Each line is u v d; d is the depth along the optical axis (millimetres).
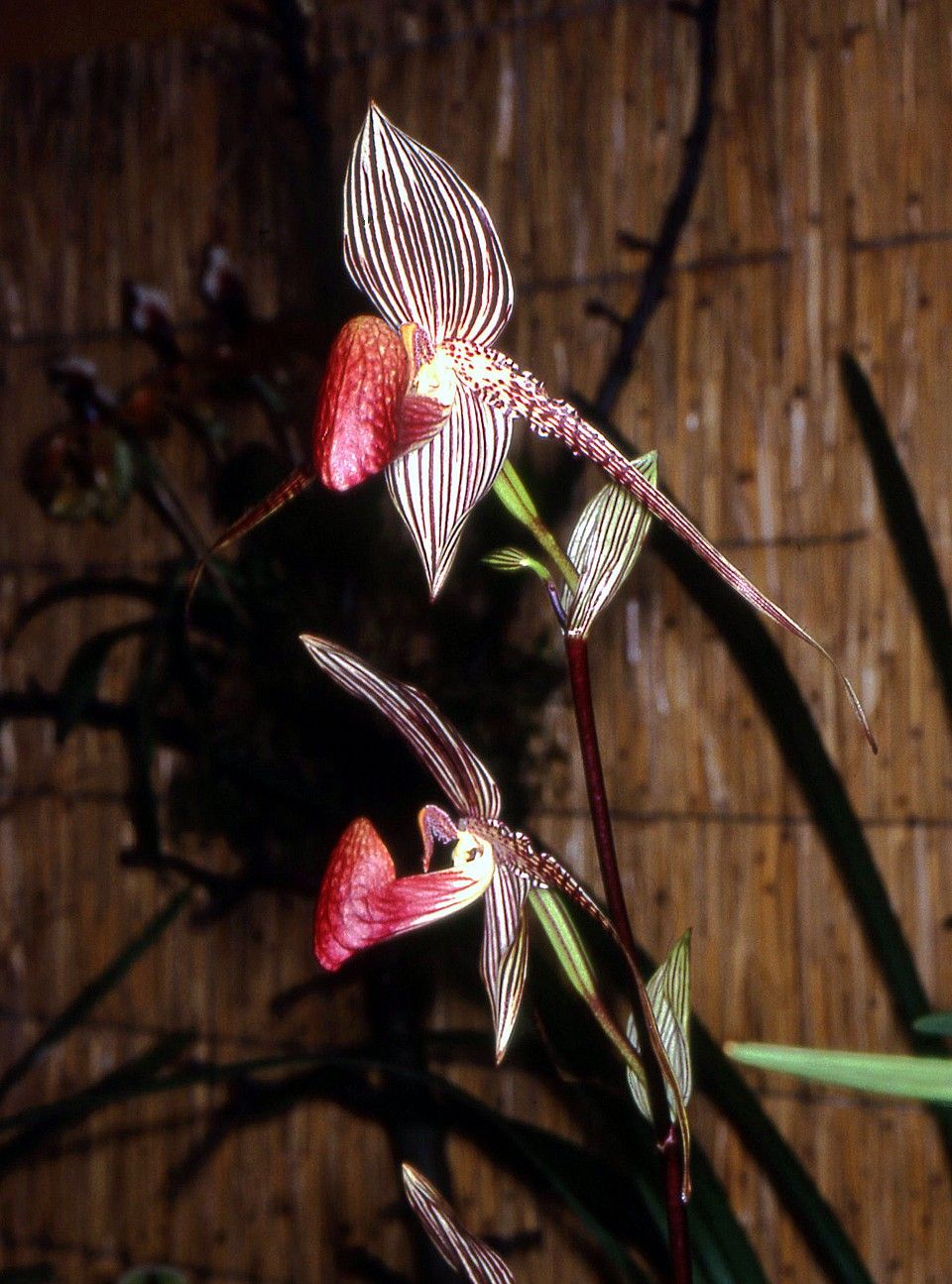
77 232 1513
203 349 1447
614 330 1318
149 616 1479
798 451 1263
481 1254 643
